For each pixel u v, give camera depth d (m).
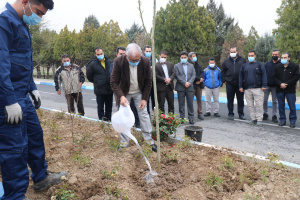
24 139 2.55
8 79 2.17
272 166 3.32
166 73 6.55
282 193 2.74
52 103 11.27
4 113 2.21
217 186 2.84
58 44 29.61
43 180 2.92
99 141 4.47
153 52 2.97
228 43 21.41
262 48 21.28
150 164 3.49
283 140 5.40
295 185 2.85
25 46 2.46
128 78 3.79
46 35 21.12
